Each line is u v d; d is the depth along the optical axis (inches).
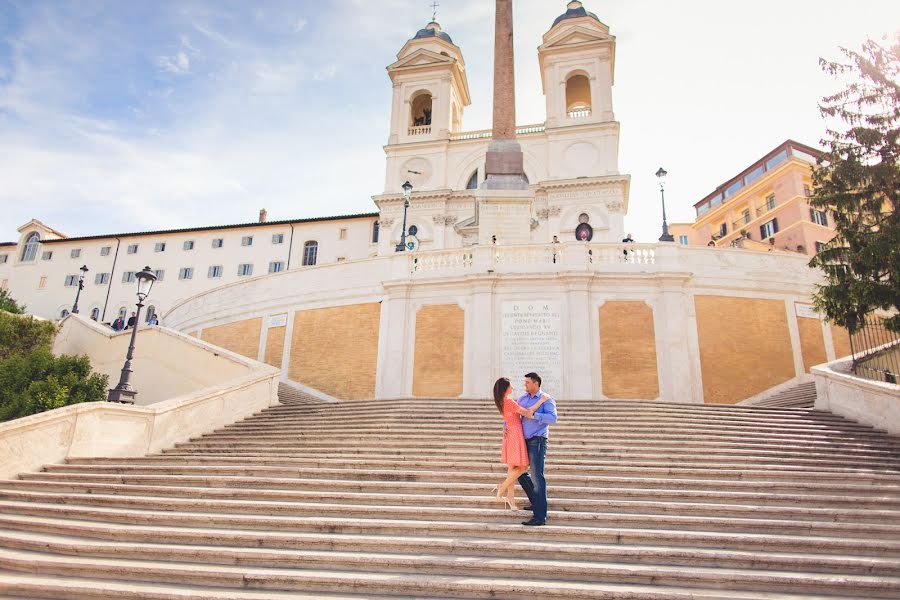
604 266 753.0
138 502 297.0
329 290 847.7
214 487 321.4
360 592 211.6
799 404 577.3
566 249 755.4
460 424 456.4
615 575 217.3
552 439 397.7
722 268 762.2
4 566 236.5
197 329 1005.2
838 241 599.2
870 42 580.7
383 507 275.4
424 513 272.4
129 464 376.5
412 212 1481.3
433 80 1611.7
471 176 1520.7
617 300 734.5
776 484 305.3
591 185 1396.4
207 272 1871.3
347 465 348.8
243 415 540.7
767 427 440.1
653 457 356.5
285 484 313.6
